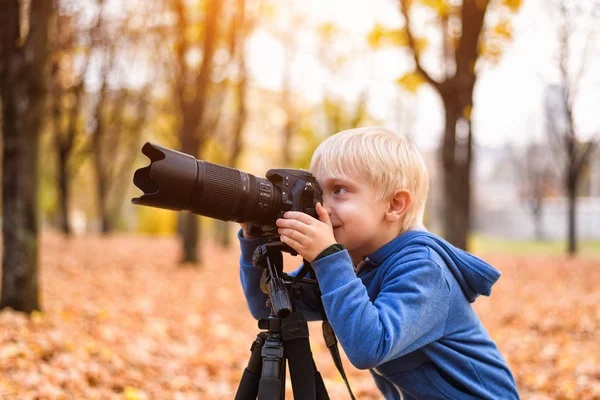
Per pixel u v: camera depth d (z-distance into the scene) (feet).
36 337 13.21
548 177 97.66
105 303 20.52
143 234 85.71
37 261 16.20
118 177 68.95
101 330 15.37
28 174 15.97
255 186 4.72
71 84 47.70
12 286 15.72
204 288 27.68
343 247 4.70
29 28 15.92
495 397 5.13
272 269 5.03
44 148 59.88
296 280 5.09
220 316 21.49
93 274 28.58
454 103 23.56
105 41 44.04
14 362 11.34
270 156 75.41
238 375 13.76
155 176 4.30
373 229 5.05
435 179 102.27
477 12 22.65
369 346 4.32
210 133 39.78
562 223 107.04
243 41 41.06
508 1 23.11
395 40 25.50
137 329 17.04
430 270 4.80
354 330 4.36
